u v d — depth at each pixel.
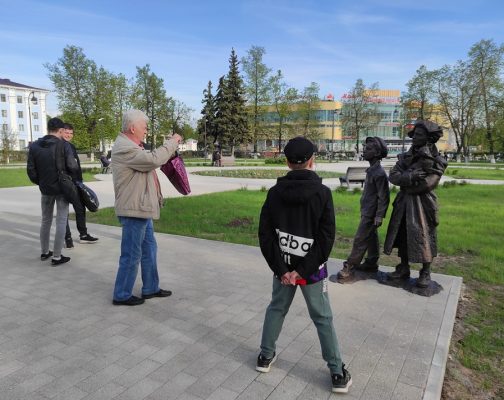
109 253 6.45
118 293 4.31
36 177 5.64
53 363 3.16
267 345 3.05
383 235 8.10
